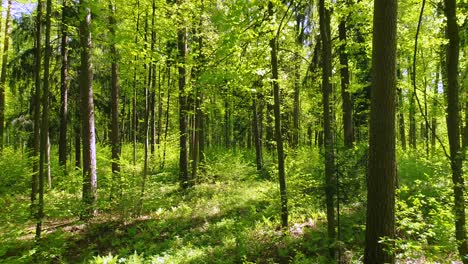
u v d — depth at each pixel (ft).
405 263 22.45
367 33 39.68
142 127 95.76
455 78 20.27
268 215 38.99
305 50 63.62
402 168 46.55
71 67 64.34
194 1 42.73
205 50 37.55
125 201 39.91
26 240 29.50
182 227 38.52
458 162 20.39
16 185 44.24
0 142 64.69
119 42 32.78
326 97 27.55
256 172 68.13
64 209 38.47
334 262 25.76
